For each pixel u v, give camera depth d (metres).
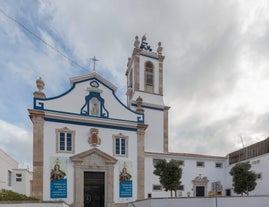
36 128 21.31
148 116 32.31
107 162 23.22
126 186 23.72
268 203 22.78
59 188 21.09
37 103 21.84
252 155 30.62
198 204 20.73
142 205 20.88
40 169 20.73
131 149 24.86
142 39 36.00
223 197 21.44
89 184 22.53
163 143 32.28
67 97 23.17
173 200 20.25
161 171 22.97
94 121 23.67
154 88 34.47
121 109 25.41
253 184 24.70
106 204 22.58
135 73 33.81
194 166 30.00
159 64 35.56
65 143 22.19
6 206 13.30
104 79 25.11
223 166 31.89
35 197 19.67
